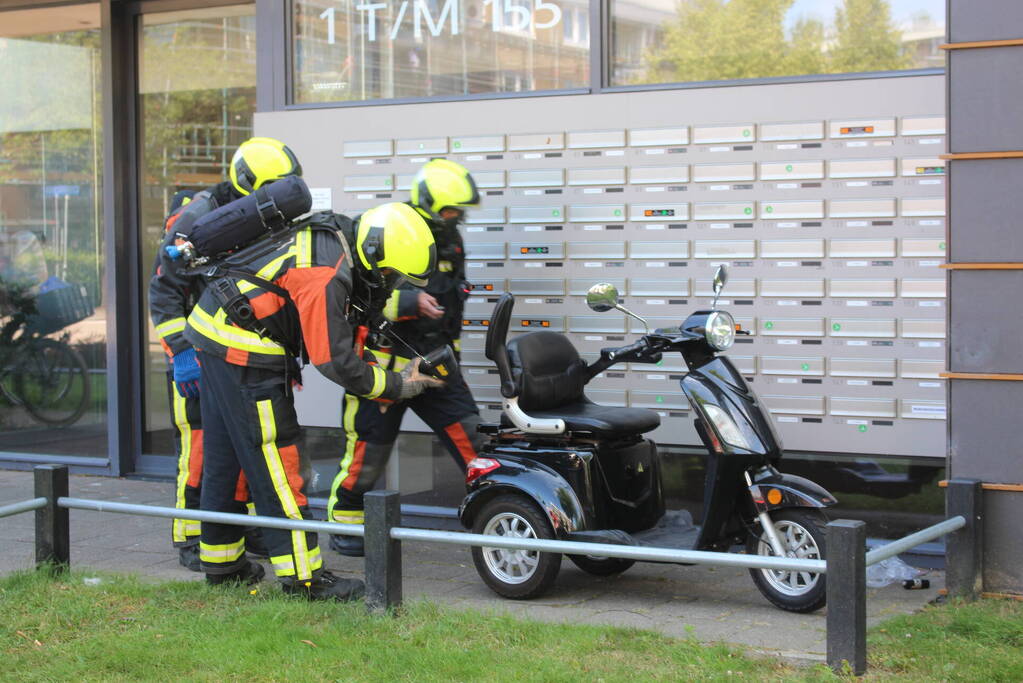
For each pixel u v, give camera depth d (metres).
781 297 5.88
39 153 8.62
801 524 4.71
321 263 4.59
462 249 5.84
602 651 4.18
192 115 8.31
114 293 8.31
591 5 6.29
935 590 5.22
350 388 4.63
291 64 7.06
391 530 4.57
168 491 7.88
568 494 4.97
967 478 4.81
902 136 5.64
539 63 6.45
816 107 5.79
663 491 5.58
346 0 6.93
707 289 6.02
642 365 6.18
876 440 5.75
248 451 4.78
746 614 4.84
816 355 5.83
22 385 8.74
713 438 4.80
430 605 4.70
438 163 5.72
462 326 6.36
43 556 5.37
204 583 5.12
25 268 8.72
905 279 5.67
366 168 6.77
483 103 6.47
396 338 5.16
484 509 5.17
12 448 8.77
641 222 6.13
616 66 6.30
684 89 6.03
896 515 5.73
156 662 4.13
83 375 8.55
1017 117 4.69
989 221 4.75
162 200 8.43
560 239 6.30
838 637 3.83
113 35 8.29
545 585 5.02
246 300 4.68
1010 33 4.69
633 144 6.14
